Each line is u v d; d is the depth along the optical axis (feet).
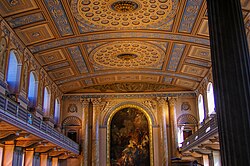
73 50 76.48
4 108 49.47
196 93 102.58
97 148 98.63
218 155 84.69
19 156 72.90
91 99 103.19
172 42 73.05
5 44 59.52
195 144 80.48
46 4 56.39
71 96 103.60
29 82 73.67
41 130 66.28
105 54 80.69
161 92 103.60
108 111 103.40
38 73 79.41
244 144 21.67
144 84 104.47
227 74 23.56
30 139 68.54
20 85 66.33
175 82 100.53
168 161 97.40
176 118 101.91
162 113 101.65
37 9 57.41
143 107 103.76
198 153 89.10
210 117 84.58
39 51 73.10
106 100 104.37
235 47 24.04
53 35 67.67
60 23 63.36
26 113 59.21
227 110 22.84
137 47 76.95
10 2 53.62
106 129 101.76
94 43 74.02
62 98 103.40
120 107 103.71
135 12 60.29
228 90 23.17
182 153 95.81
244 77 23.30
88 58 82.23
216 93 24.13
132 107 104.22
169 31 67.97
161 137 99.50
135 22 64.44
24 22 60.39
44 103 88.07
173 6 58.08
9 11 55.93
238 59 23.75
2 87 58.85
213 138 69.46
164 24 65.16
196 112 102.42
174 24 64.85
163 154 97.66
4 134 58.80
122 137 101.71
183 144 95.14
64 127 101.45
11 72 66.08
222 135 22.89
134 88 104.58
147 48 77.41
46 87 87.71
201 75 89.97
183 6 57.72
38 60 77.36
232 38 24.31
